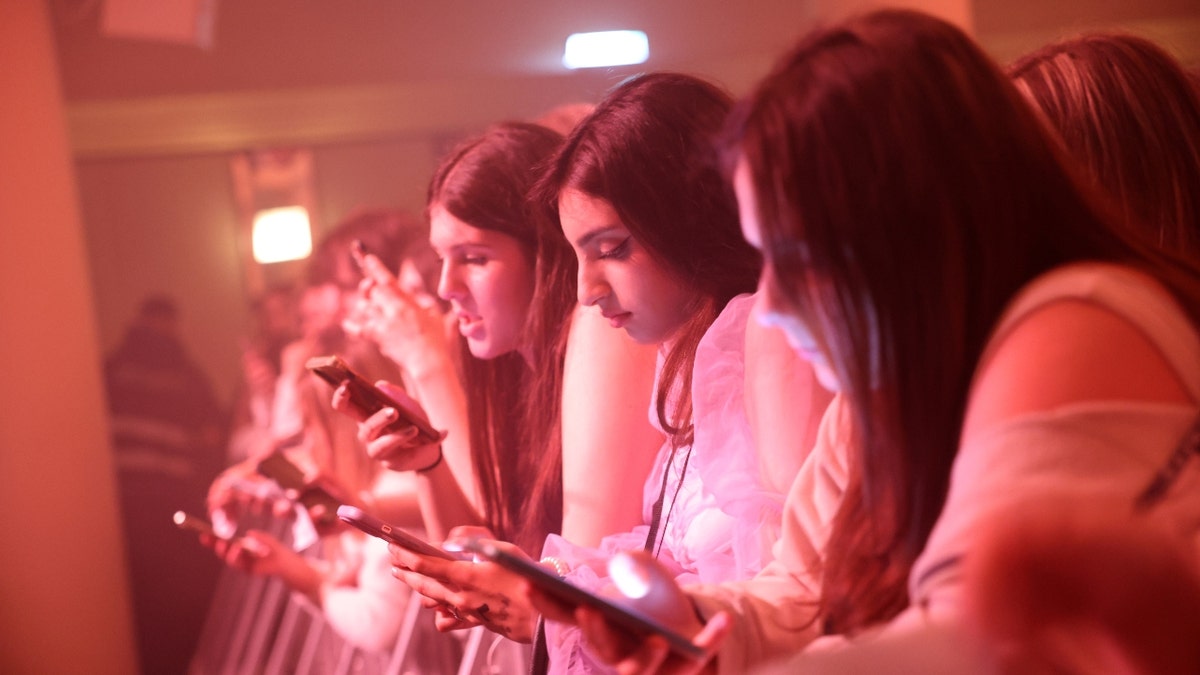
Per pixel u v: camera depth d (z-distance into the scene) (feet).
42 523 11.18
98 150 12.69
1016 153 2.78
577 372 5.88
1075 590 1.44
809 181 2.72
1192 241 4.86
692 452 5.08
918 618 2.16
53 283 11.41
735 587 3.71
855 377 2.81
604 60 13.20
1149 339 2.52
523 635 4.91
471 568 4.95
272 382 11.91
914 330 2.73
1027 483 2.28
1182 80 5.06
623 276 5.04
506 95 13.17
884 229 2.69
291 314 12.19
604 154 4.96
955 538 2.26
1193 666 1.41
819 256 2.75
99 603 11.42
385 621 9.64
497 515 6.86
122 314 12.50
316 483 9.39
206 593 12.07
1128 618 1.41
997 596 1.49
